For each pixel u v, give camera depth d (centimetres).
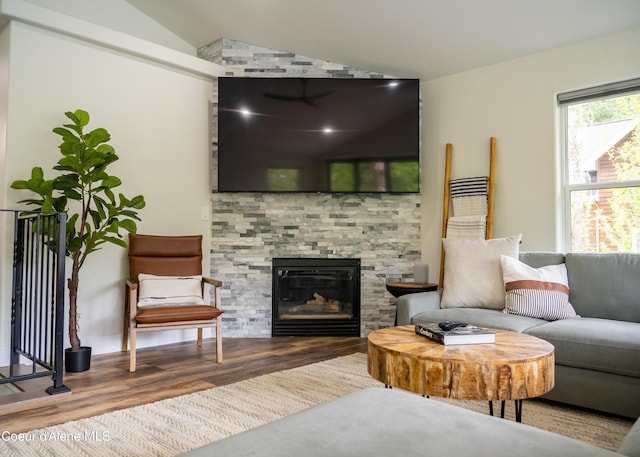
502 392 174
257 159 433
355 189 439
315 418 111
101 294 378
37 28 347
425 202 459
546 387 184
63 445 197
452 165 439
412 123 442
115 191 389
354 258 452
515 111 399
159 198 413
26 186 301
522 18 340
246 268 443
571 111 378
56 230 283
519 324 271
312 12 377
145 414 234
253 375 307
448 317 294
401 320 317
